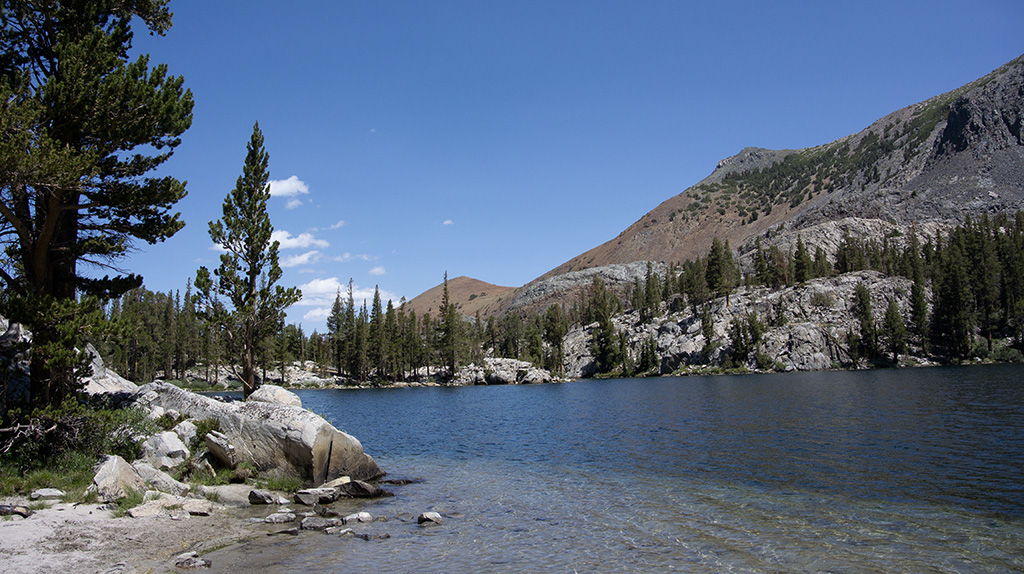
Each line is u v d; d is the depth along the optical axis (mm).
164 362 138625
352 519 17891
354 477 24938
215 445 22656
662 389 96688
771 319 161625
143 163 24203
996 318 140500
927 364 132250
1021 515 17594
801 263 174750
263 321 38188
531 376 168250
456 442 40125
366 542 15602
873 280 165250
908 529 16422
